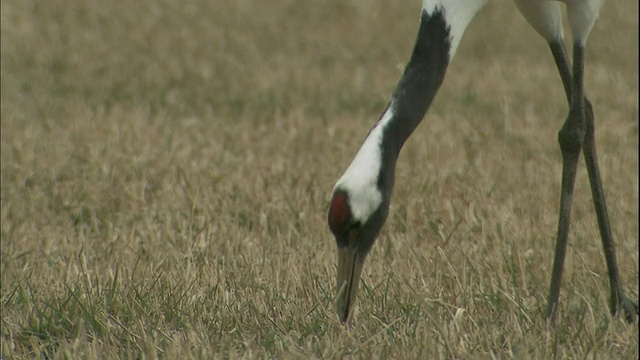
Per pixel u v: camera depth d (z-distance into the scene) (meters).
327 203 14.04
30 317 9.96
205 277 11.07
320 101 20.84
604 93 20.64
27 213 14.02
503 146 17.14
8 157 16.28
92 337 9.67
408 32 26.78
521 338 9.36
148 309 10.14
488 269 11.33
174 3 28.83
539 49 24.98
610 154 16.55
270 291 10.67
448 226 13.24
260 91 21.56
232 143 17.42
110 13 27.58
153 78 22.39
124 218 13.80
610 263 10.65
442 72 9.46
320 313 9.95
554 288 10.07
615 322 9.96
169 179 15.30
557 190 14.78
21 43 24.55
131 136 17.41
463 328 9.67
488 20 27.33
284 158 16.42
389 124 9.12
